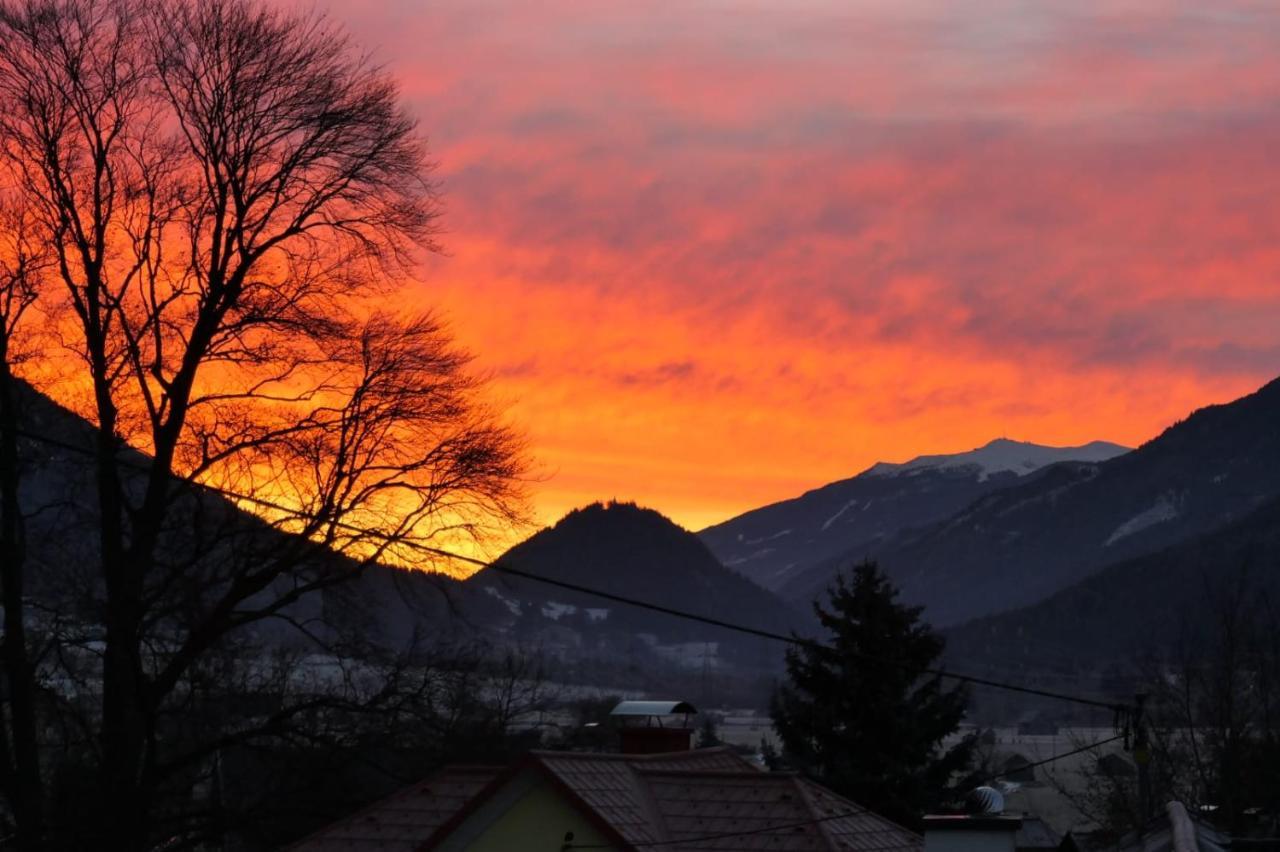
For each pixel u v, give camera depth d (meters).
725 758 31.02
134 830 25.11
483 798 24.81
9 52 25.89
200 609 26.33
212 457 25.66
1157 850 21.44
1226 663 51.97
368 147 27.28
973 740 53.12
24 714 25.20
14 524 25.34
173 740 29.78
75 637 25.61
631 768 26.69
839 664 54.00
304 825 28.70
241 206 26.61
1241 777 50.53
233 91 26.53
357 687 28.94
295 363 26.94
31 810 25.02
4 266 25.73
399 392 26.72
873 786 50.91
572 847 24.41
